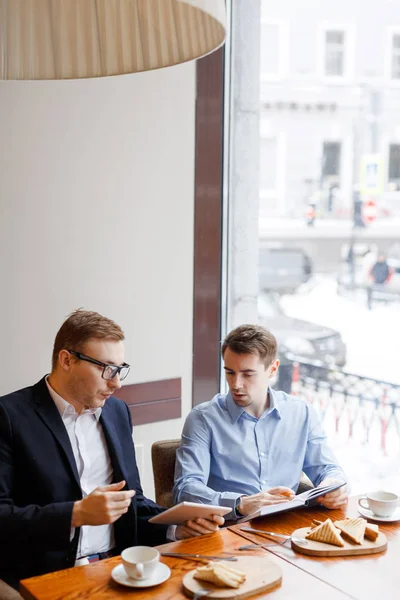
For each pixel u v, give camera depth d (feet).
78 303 9.50
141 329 10.03
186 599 4.89
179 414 10.48
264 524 6.36
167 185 10.02
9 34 5.33
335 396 13.09
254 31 10.90
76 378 6.57
